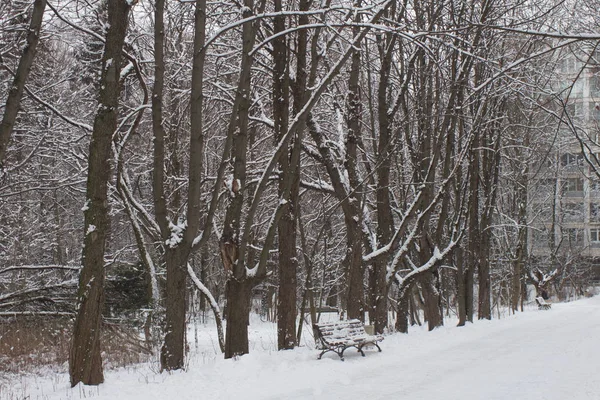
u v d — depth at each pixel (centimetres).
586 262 5509
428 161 2222
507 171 3828
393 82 2334
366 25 1170
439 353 1429
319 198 3045
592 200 5509
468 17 1992
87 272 1044
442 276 3412
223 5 1881
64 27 1778
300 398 927
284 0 1817
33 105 1961
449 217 2827
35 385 1206
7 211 2248
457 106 2114
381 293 1880
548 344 1577
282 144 1291
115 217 2791
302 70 1560
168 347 1197
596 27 2252
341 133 1981
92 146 1068
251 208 1291
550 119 3288
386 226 1886
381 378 1091
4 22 1595
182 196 2348
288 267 1432
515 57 2253
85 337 1033
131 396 952
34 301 1769
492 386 997
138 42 1995
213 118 2317
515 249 4056
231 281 1305
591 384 985
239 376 1100
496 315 3222
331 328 1347
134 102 2320
